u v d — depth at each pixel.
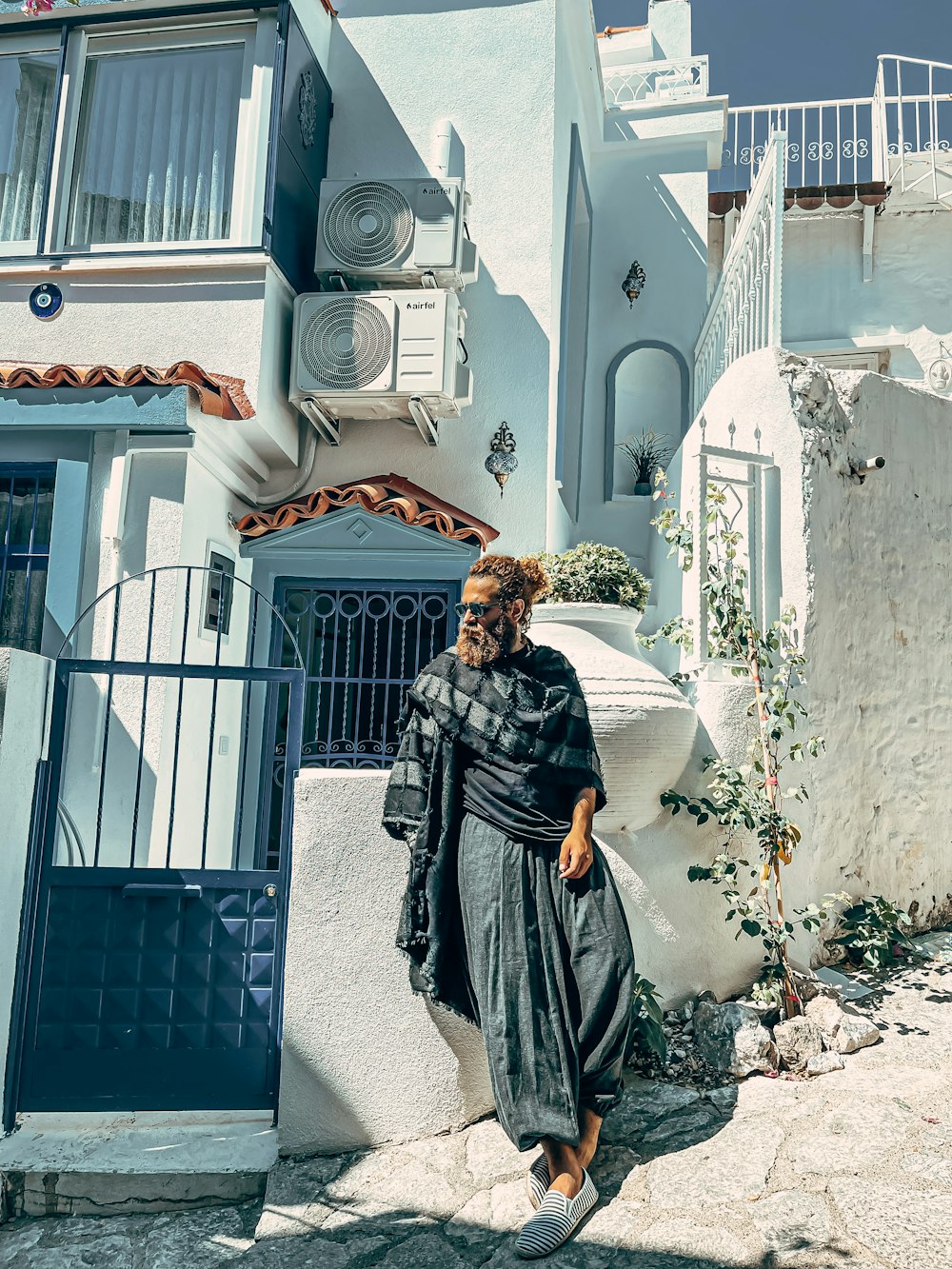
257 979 3.59
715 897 4.10
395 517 6.14
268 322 6.21
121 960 3.59
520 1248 2.67
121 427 5.52
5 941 3.48
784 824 3.97
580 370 8.67
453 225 6.48
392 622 6.37
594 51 8.36
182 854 5.57
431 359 6.24
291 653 6.40
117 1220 3.24
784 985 3.90
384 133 7.40
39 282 6.36
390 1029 3.47
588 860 3.07
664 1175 2.98
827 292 9.91
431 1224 2.93
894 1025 3.83
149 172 6.48
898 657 5.10
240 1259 2.88
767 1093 3.39
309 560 6.34
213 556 6.09
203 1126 3.58
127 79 6.63
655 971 3.88
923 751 5.20
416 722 3.28
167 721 5.47
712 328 7.70
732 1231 2.68
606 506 8.61
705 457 4.60
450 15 7.49
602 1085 2.97
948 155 9.42
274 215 6.26
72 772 5.50
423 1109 3.44
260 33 6.45
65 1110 3.52
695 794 4.13
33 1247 3.10
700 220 9.05
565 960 3.05
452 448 6.96
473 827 3.13
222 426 5.95
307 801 3.57
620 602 4.47
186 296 6.19
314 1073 3.43
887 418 5.24
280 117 6.37
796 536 4.59
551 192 7.18
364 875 3.54
